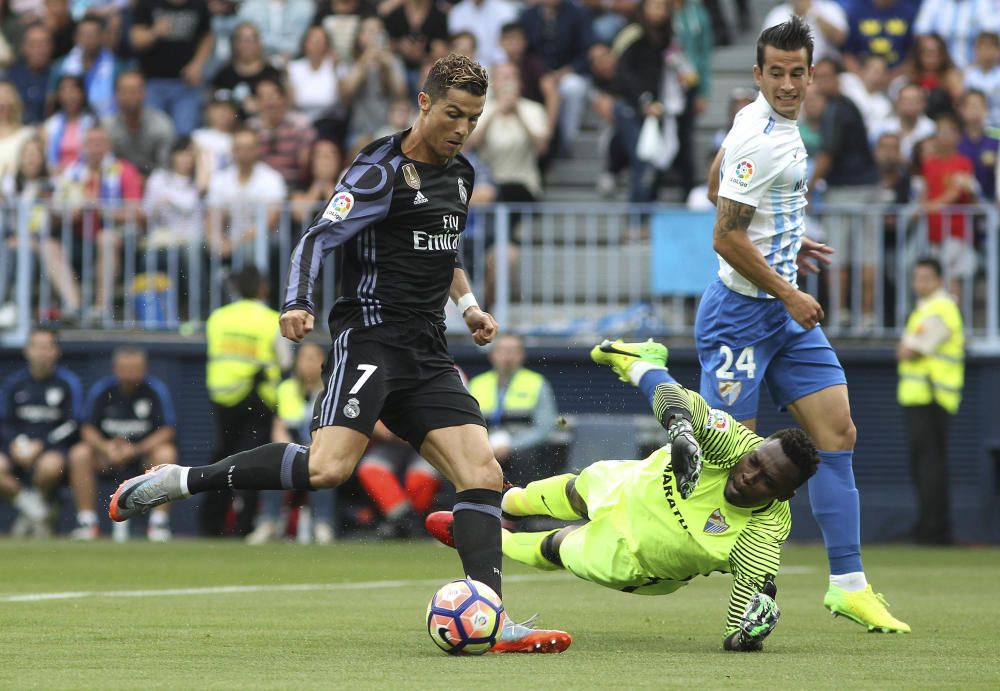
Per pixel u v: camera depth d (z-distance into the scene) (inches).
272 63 2241.6
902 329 1971.0
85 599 1057.5
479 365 1982.0
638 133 2148.1
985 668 685.9
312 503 1847.9
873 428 1961.1
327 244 745.0
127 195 2058.3
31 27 2455.7
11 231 2018.9
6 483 1909.4
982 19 2251.5
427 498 1807.3
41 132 2174.0
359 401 744.3
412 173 759.1
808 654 745.6
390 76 2174.0
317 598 1088.2
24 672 643.5
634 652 746.2
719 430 753.0
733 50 2519.7
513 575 1401.3
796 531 1927.9
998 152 2070.6
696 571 780.0
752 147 834.8
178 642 776.3
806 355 872.9
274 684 601.3
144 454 1897.1
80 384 1985.7
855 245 1962.4
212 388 1852.9
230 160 2097.7
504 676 632.4
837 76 2014.0
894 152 1990.7
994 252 1956.2
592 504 815.7
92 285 2016.5
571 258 2020.2
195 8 2301.9
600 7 2412.6
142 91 2130.9
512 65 2175.2
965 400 1952.5
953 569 1476.4
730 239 834.8
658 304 1990.7
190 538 1913.1
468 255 2011.6
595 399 1978.3
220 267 1996.8
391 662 687.1
